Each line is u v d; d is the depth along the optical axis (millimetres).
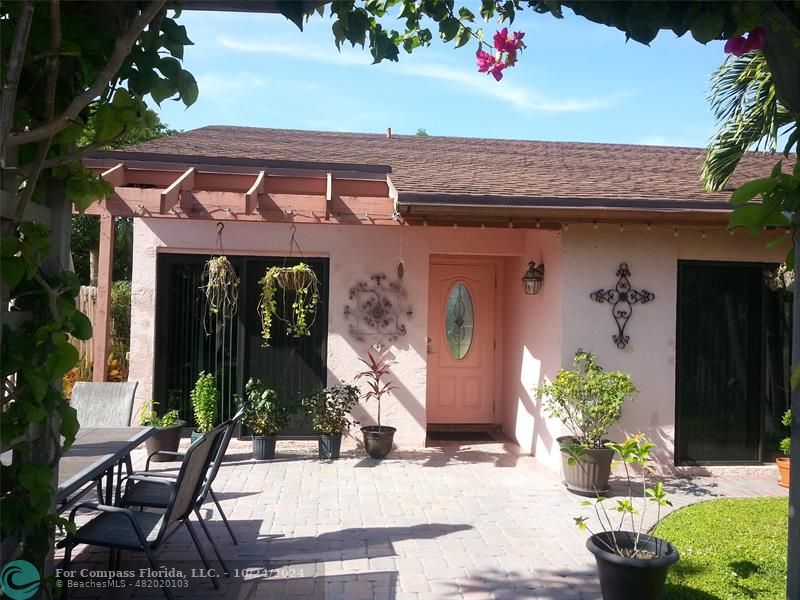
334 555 4590
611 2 2566
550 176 7922
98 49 2455
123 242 14922
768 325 7477
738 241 7273
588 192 6730
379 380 8109
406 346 8148
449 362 9602
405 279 8180
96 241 14938
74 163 2783
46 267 2678
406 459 7539
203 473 4125
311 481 6535
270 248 8078
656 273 7125
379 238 8180
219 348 8148
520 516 5523
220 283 7617
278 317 8164
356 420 8094
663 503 3625
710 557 4555
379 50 3777
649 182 7801
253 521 5301
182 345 8109
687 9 2486
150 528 3852
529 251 8148
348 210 6699
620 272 7051
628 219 6645
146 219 7938
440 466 7242
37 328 2473
